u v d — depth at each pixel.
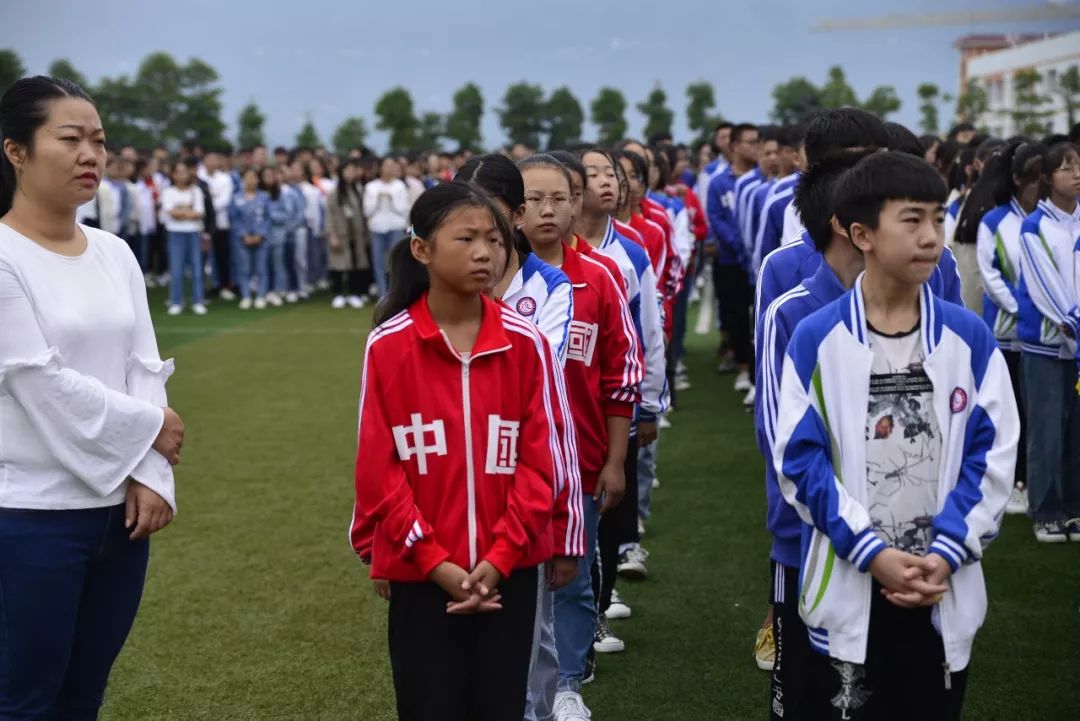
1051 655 4.35
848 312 2.65
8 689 2.95
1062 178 5.34
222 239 16.39
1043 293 5.41
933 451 2.63
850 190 2.64
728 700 4.06
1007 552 5.54
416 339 2.80
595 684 4.20
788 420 2.67
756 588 5.14
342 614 4.89
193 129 34.94
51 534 2.91
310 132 37.28
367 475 2.79
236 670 4.35
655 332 4.40
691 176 12.99
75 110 2.95
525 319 2.91
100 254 3.09
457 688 2.83
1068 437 5.68
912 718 2.72
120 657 4.46
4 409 2.89
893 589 2.55
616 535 4.37
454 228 2.75
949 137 11.75
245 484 6.86
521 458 2.85
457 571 2.73
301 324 13.73
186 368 10.75
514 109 38.50
